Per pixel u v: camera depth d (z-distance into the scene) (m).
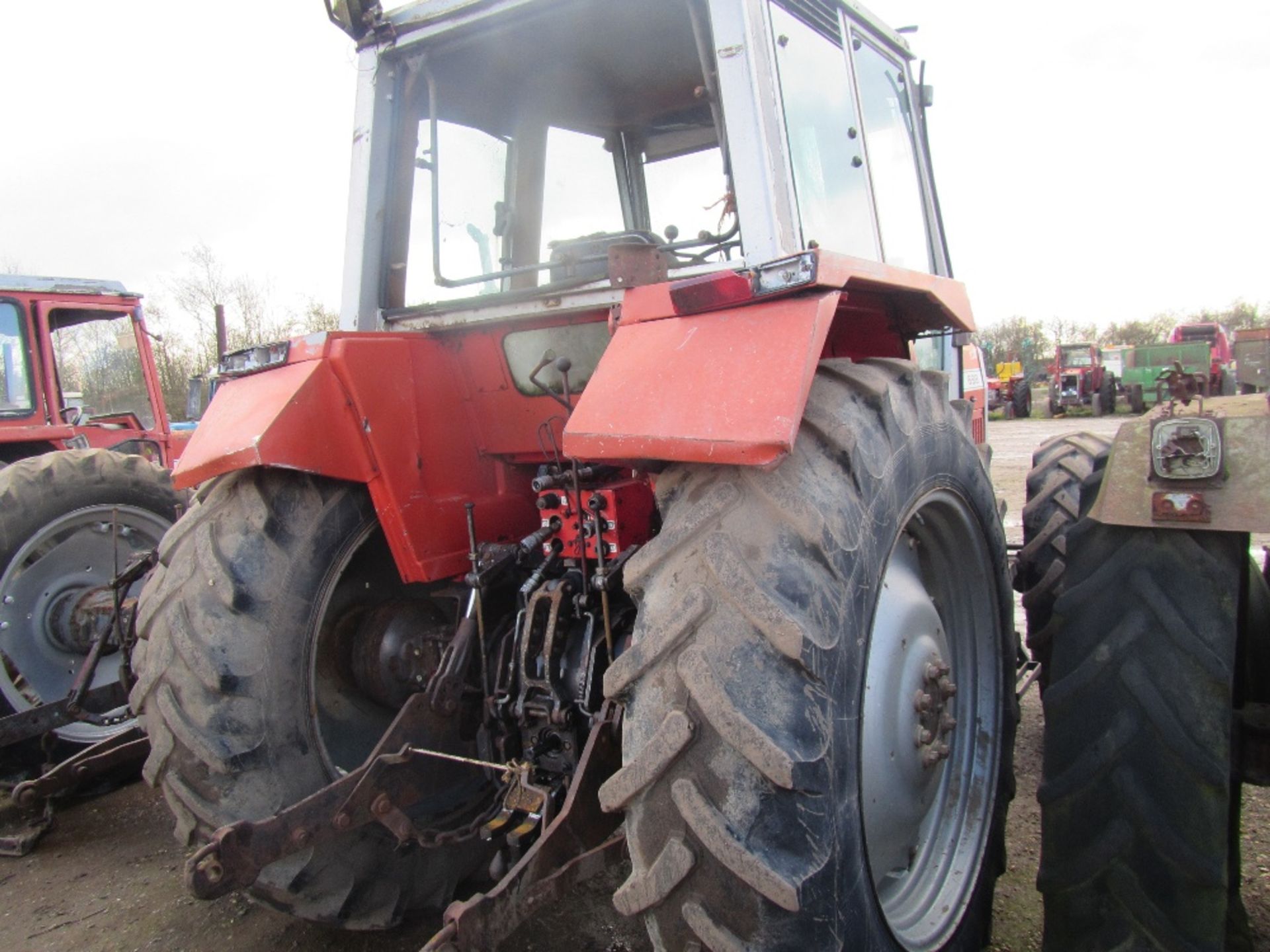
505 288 2.93
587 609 2.20
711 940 1.39
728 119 1.99
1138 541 1.97
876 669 1.89
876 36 2.93
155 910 2.84
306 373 2.22
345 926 2.29
